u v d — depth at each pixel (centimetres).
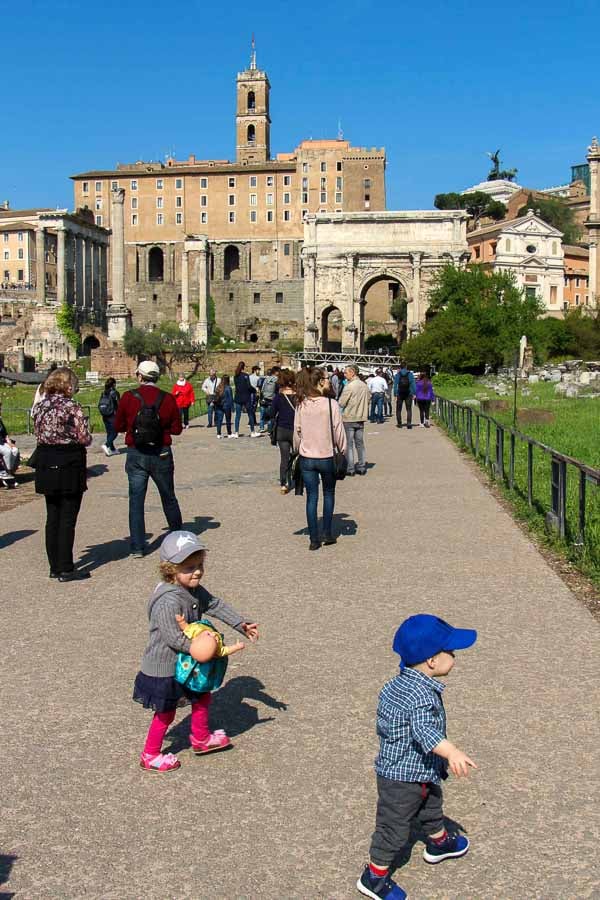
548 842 526
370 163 17575
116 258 11481
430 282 9681
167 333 12069
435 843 510
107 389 2723
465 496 1791
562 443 2464
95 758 644
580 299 14325
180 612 633
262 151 19612
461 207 18462
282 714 714
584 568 1147
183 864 509
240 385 3334
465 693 751
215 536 1425
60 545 1157
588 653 846
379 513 1616
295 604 1023
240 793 589
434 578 1134
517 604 1013
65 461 1146
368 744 659
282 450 1884
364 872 485
